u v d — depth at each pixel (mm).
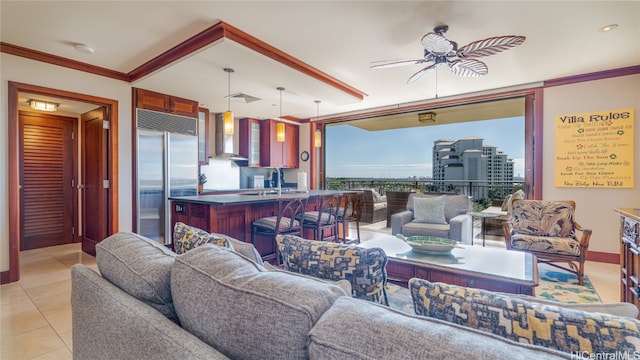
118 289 1077
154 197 4180
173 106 4414
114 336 960
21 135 4309
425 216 4363
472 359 496
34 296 2729
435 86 4344
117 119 3848
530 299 757
